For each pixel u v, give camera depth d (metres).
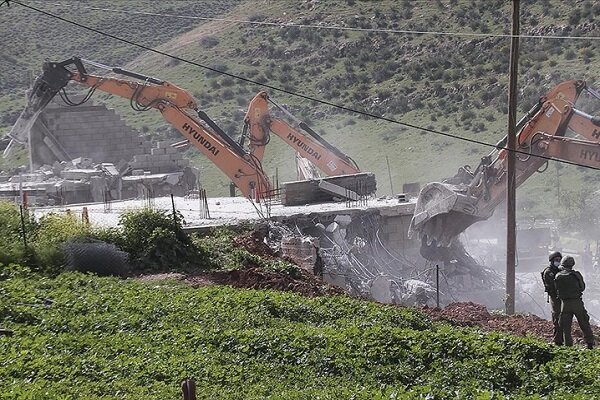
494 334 66.00
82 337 65.75
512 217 102.00
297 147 162.25
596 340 81.12
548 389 57.31
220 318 71.62
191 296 78.69
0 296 77.31
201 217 126.88
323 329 66.94
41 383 54.72
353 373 59.31
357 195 146.75
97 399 51.84
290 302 77.62
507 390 57.47
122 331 68.75
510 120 102.44
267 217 123.94
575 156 121.06
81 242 96.25
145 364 59.00
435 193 123.69
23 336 66.88
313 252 112.69
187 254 99.25
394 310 76.75
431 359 61.28
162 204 150.50
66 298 77.62
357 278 116.19
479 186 123.50
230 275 93.19
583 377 58.03
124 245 98.69
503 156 123.50
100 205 154.00
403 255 132.50
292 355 61.84
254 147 161.50
